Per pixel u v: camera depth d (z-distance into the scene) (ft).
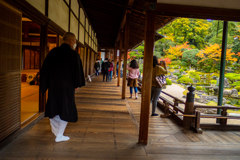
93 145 7.85
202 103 33.81
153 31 7.93
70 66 7.54
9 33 7.18
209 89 42.42
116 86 28.66
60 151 7.15
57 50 7.70
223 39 13.44
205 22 72.95
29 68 39.14
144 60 8.11
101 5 24.75
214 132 10.42
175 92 43.73
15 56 7.76
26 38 26.16
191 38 71.82
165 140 8.92
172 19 17.89
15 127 8.16
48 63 7.51
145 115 8.13
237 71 47.52
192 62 61.62
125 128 10.25
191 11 7.89
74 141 8.14
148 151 7.60
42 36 10.81
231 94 36.73
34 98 15.66
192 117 10.80
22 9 7.97
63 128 7.97
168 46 73.46
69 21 17.17
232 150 8.07
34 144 7.63
